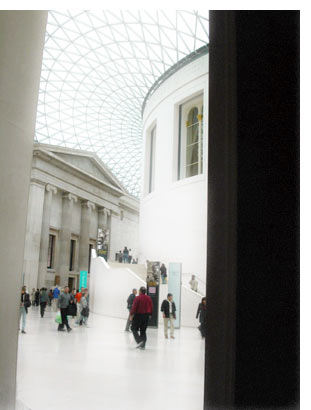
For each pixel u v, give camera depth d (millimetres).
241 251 2184
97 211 49469
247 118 2273
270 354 2080
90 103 43438
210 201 2379
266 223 2162
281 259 2117
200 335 15102
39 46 5254
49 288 39906
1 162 4336
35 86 5176
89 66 37875
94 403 5164
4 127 4391
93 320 20562
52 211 40969
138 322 10688
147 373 7285
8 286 4520
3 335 4395
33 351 9391
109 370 7441
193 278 21969
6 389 4430
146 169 32969
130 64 35781
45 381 6332
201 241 24953
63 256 41250
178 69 28438
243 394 2092
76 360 8406
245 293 2150
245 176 2230
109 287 25078
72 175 43062
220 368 2199
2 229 4383
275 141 2205
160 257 27750
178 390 6012
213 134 2430
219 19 2496
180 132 28406
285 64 2240
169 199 27609
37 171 37844
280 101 2223
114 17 31203
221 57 2445
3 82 4340
